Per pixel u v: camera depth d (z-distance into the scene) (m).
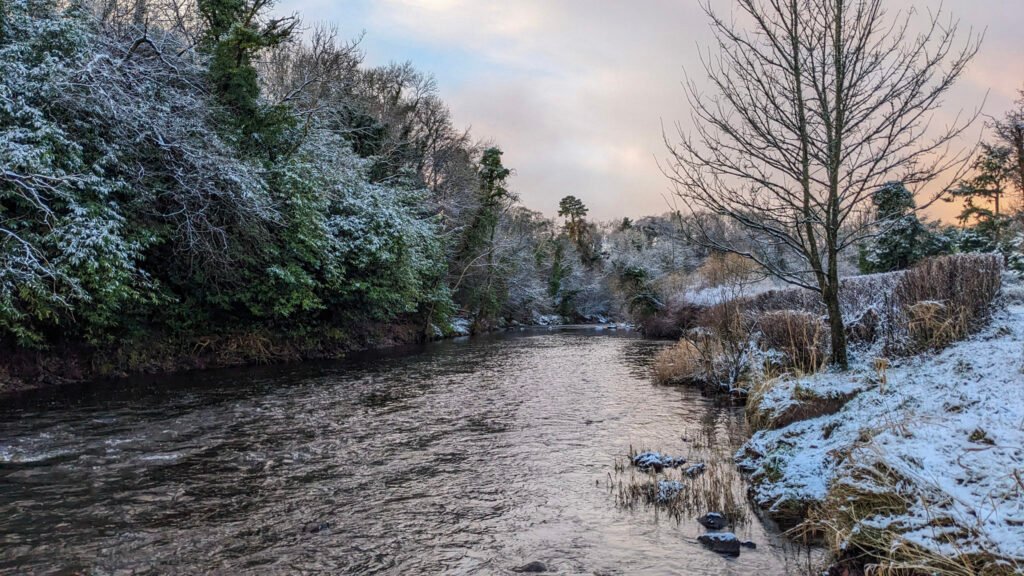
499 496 5.76
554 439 8.16
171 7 17.47
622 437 8.28
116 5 15.59
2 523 4.86
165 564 4.16
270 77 26.06
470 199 35.53
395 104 37.78
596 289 65.50
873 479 4.16
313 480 6.22
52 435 7.95
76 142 11.28
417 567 4.17
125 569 4.07
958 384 5.57
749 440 7.15
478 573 4.08
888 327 8.44
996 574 2.92
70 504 5.35
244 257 15.21
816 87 7.79
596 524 5.02
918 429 4.69
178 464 6.75
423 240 24.88
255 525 4.94
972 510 3.25
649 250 64.88
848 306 11.78
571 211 80.56
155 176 13.37
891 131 7.21
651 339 31.73
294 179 16.72
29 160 9.87
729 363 12.21
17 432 8.07
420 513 5.28
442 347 25.61
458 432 8.58
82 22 12.42
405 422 9.27
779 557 4.33
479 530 4.89
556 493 5.85
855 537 3.86
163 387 12.27
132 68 12.94
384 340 26.23
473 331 38.28
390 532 4.83
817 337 9.80
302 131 19.47
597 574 4.06
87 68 11.09
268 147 17.91
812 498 5.01
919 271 8.65
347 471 6.58
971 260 8.04
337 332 20.75
